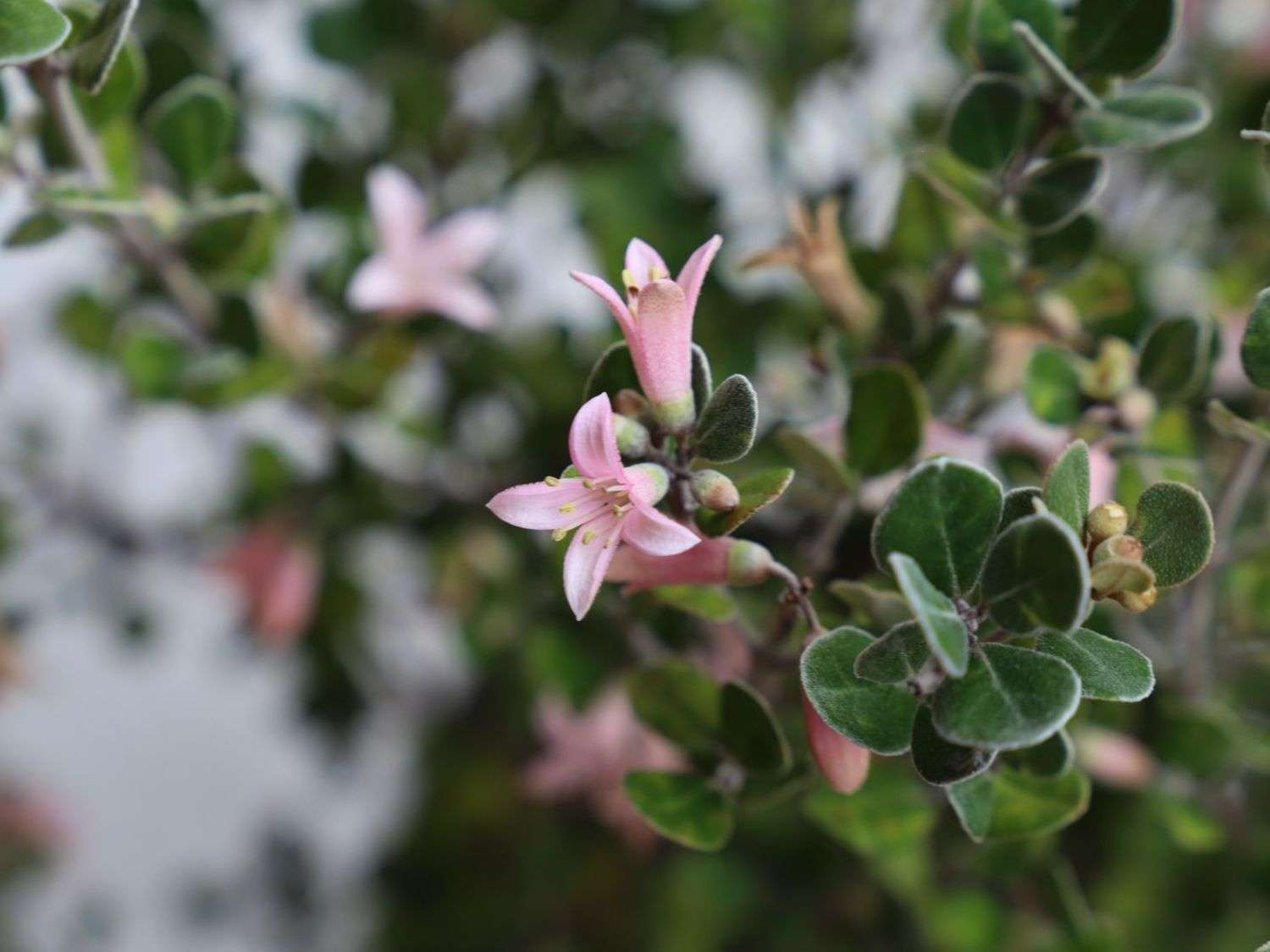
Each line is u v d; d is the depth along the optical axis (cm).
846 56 52
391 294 42
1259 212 48
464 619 49
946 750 29
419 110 49
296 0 52
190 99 38
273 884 66
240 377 42
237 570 48
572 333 49
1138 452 35
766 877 50
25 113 37
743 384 30
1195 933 45
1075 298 39
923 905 40
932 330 37
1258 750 39
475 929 55
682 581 32
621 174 52
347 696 55
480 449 51
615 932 54
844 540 37
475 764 56
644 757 42
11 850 67
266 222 41
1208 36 48
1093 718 38
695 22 53
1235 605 40
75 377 63
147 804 79
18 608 54
